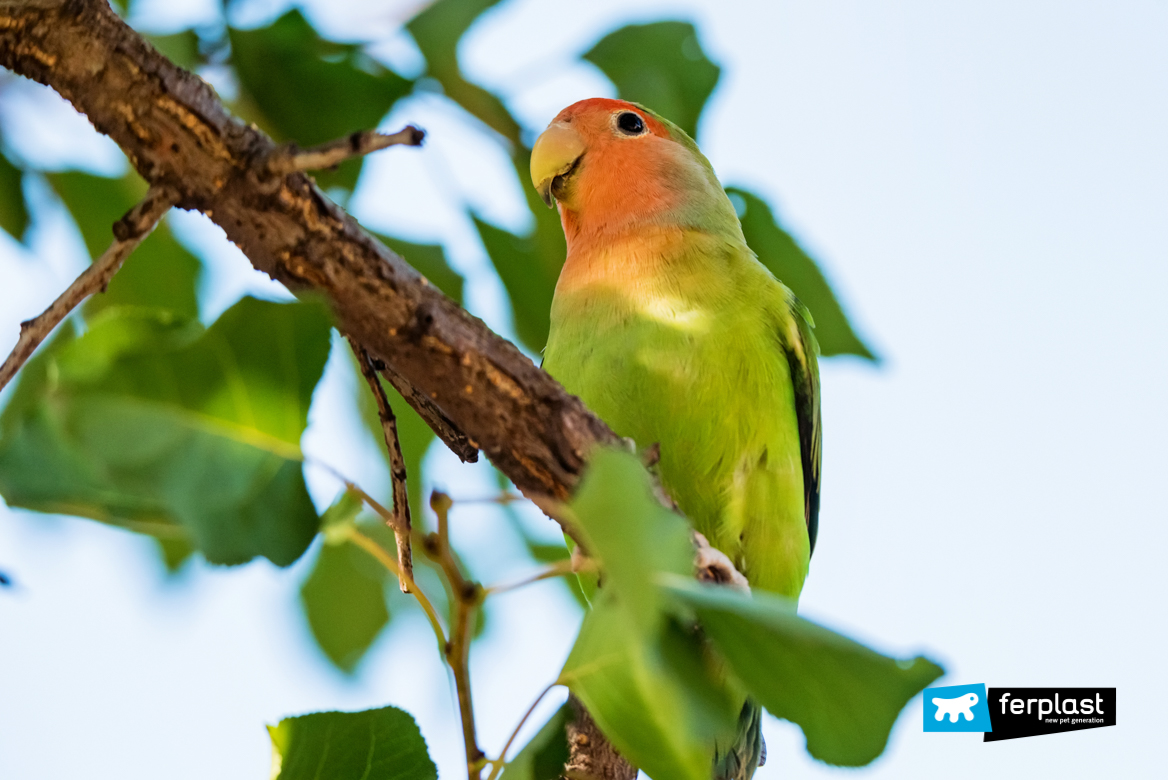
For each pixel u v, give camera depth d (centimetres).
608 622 312
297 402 301
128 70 330
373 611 618
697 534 391
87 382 284
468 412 373
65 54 330
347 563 608
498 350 371
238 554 291
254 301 289
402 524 344
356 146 323
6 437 286
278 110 493
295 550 298
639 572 246
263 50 481
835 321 528
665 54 504
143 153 335
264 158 333
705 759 298
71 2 328
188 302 564
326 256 346
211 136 332
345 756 345
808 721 285
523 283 548
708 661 295
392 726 345
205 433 295
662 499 388
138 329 289
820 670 275
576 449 373
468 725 316
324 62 484
